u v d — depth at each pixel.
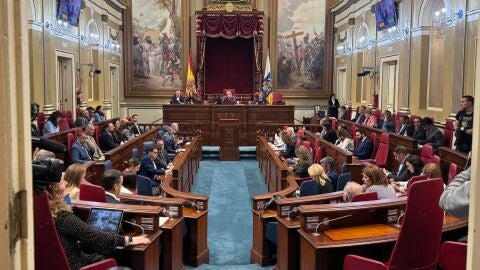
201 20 16.73
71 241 2.89
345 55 16.53
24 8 1.03
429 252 2.86
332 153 7.83
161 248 3.91
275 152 8.48
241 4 17.52
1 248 0.96
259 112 14.16
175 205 4.16
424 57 10.87
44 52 10.34
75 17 12.02
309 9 17.84
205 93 17.69
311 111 18.19
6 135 0.97
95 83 14.62
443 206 1.65
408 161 6.10
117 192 4.33
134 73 17.61
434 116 10.50
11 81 0.98
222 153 12.64
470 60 8.73
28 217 1.04
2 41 0.96
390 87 13.05
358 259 2.86
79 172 4.04
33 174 1.31
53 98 10.95
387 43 12.76
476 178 1.05
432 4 10.66
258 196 4.96
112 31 16.23
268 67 15.89
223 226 6.43
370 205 3.42
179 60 17.61
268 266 4.71
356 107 15.24
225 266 4.73
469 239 1.09
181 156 7.80
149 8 17.39
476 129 1.07
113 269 1.43
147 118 17.77
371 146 9.08
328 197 4.27
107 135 10.00
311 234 3.28
